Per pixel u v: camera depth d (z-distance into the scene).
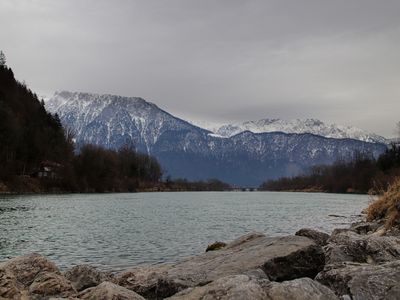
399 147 163.00
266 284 9.40
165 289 13.52
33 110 177.62
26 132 141.38
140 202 93.19
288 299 8.76
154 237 35.72
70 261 25.22
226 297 8.94
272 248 15.23
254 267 13.90
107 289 10.89
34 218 50.06
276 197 142.50
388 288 10.09
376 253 14.45
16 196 103.19
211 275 13.74
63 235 36.19
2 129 129.12
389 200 29.56
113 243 32.22
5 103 151.50
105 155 169.12
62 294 12.36
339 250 15.08
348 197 138.50
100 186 156.62
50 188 134.62
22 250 28.78
